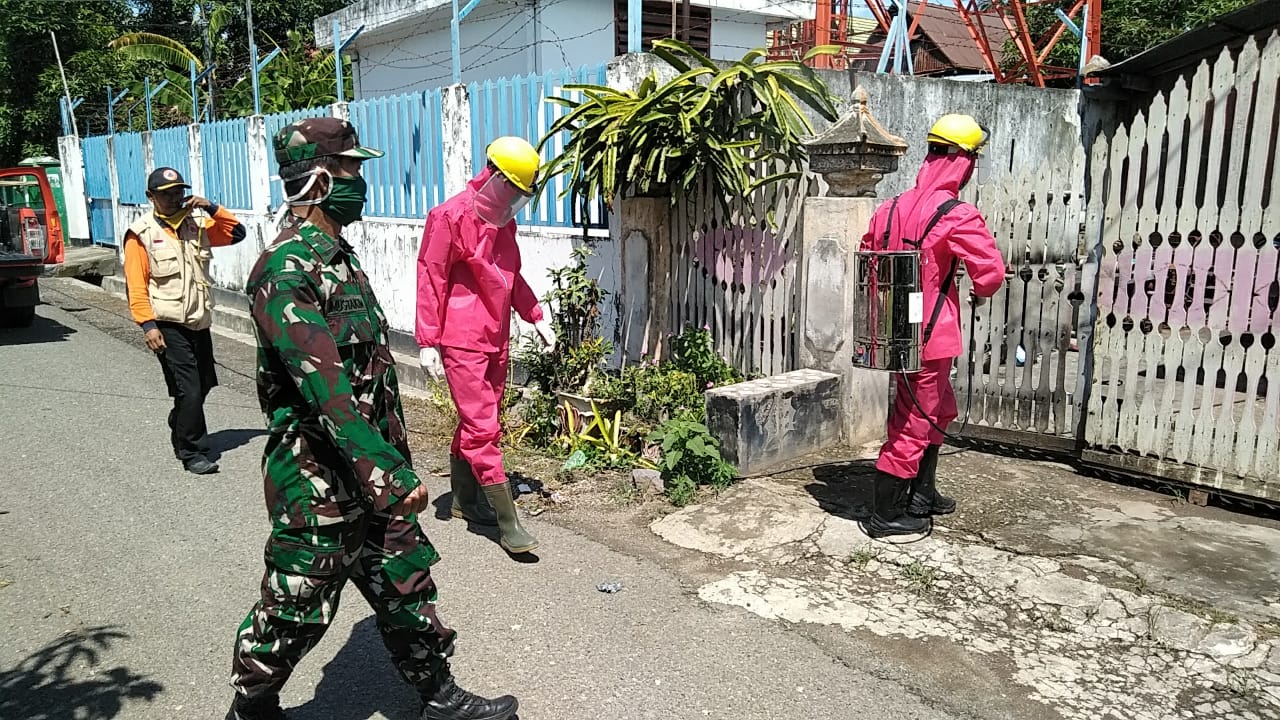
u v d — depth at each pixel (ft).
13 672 11.12
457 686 9.61
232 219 19.15
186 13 71.92
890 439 13.98
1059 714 9.91
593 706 10.18
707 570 13.60
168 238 17.87
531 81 24.38
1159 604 11.89
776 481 16.83
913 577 13.01
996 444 18.74
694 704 10.21
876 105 25.07
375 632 11.99
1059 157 29.81
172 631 12.09
